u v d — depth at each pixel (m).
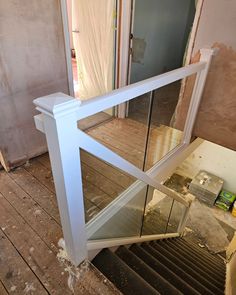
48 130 0.81
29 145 2.11
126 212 1.78
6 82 1.71
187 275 1.75
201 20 2.04
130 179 1.62
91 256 1.44
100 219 1.46
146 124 1.84
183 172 4.36
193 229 3.46
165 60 3.64
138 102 1.67
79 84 3.65
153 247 2.17
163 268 1.70
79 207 1.08
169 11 3.20
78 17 3.06
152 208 3.00
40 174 2.03
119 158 1.19
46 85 2.00
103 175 1.38
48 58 1.91
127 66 2.84
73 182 0.96
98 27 2.88
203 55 2.07
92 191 1.36
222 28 1.96
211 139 2.52
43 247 1.42
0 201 1.75
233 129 2.31
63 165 0.87
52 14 1.79
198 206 3.81
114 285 1.24
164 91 1.83
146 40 2.97
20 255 1.38
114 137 1.73
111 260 1.47
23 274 1.28
